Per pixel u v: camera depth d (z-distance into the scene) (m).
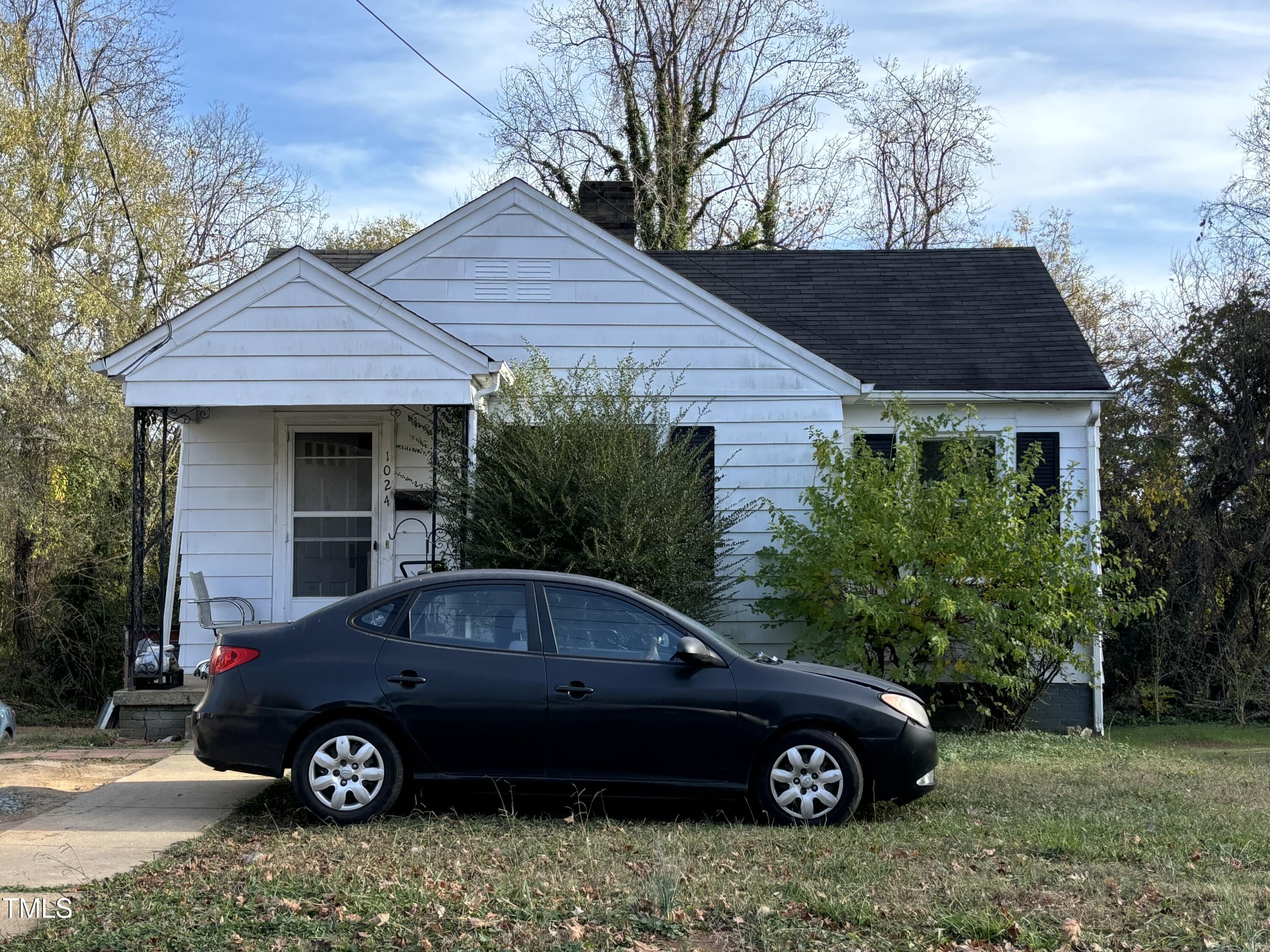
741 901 5.04
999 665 11.62
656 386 12.65
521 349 12.79
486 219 12.90
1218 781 8.65
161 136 22.11
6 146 17.02
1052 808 7.27
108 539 15.59
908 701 6.89
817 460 11.74
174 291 20.09
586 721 6.57
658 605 6.87
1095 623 11.33
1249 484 15.77
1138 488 16.81
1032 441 12.93
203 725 6.59
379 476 12.38
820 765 6.65
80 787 8.05
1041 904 5.05
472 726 6.55
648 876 5.34
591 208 15.77
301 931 4.62
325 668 6.60
